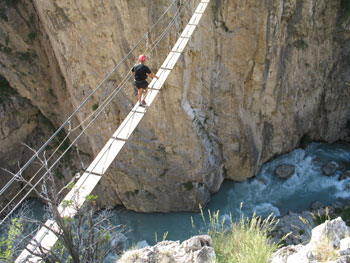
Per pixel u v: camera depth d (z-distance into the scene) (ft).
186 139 64.80
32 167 81.41
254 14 57.16
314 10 63.31
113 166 69.77
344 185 73.77
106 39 57.21
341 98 78.95
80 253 18.38
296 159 81.92
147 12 52.44
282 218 65.67
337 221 18.92
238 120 69.10
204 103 66.39
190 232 69.87
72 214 19.61
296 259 18.22
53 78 71.36
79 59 61.41
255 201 74.08
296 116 76.64
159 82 36.37
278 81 68.08
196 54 57.88
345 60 74.13
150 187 71.10
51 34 60.70
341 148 84.28
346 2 65.16
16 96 74.90
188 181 69.56
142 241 69.41
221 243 22.97
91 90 64.90
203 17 56.54
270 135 77.41
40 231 19.52
